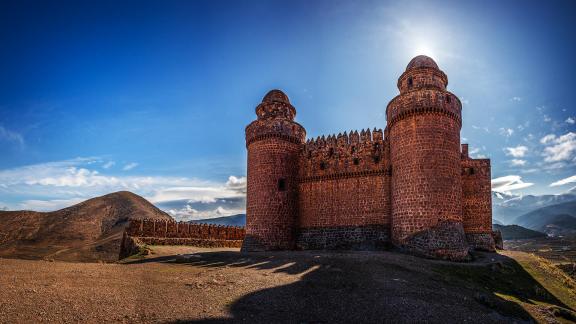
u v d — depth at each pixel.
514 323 15.30
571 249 104.69
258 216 39.19
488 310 16.41
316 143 41.72
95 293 15.34
